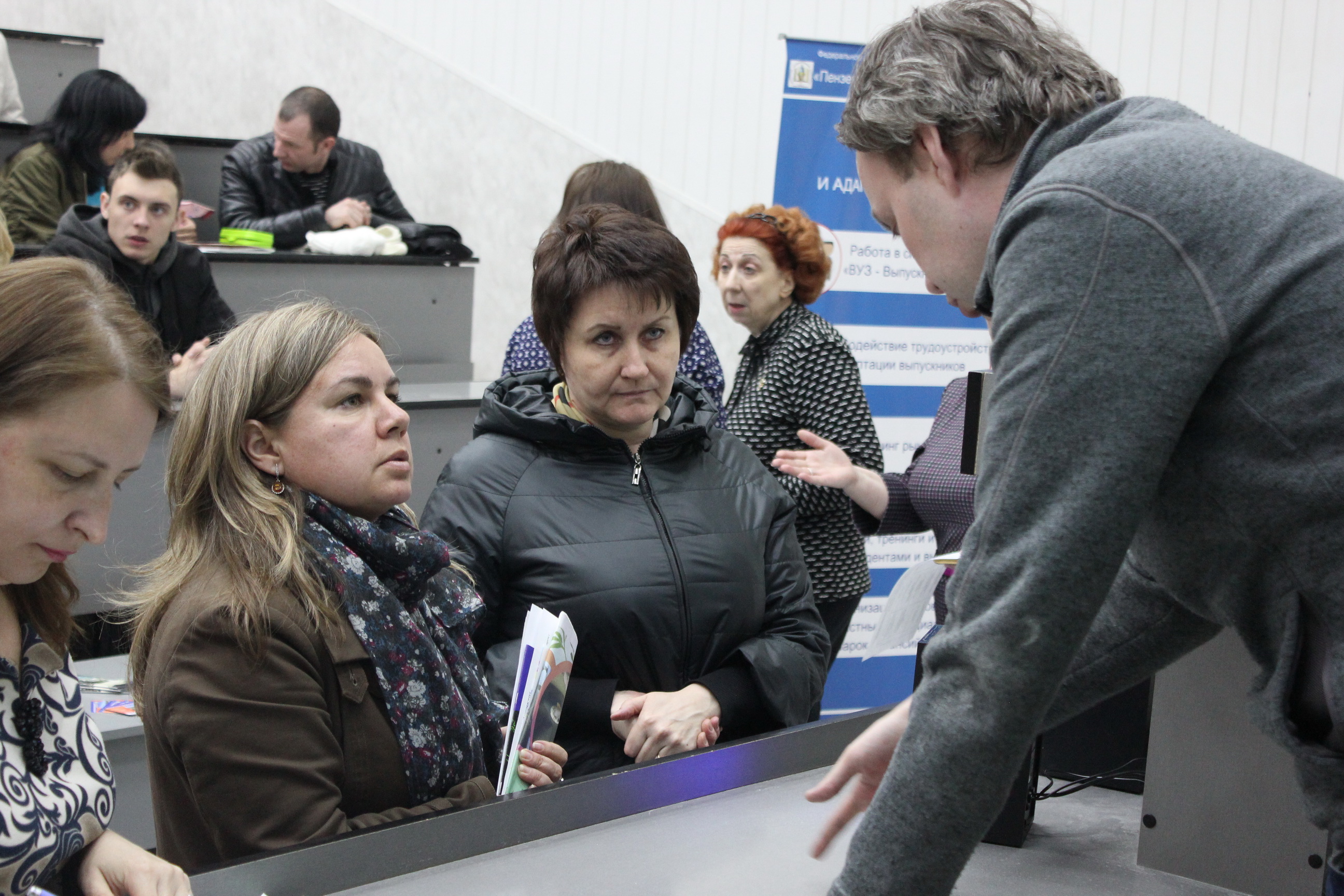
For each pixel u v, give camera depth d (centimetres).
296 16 530
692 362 234
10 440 81
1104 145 76
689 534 166
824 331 262
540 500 165
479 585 164
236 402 123
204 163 460
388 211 459
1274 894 105
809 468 229
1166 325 70
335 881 86
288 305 134
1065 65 84
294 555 118
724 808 104
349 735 119
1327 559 73
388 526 137
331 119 433
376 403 128
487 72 490
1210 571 81
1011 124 84
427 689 124
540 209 484
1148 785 110
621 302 161
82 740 98
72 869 95
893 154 89
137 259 321
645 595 160
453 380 414
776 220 270
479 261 419
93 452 84
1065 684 101
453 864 91
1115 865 110
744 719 162
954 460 219
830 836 92
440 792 124
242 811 110
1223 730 106
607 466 169
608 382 164
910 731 75
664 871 91
